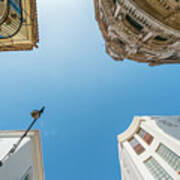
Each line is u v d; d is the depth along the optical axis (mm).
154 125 31000
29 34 13414
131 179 30547
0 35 12367
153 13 14297
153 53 24000
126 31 19359
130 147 35125
